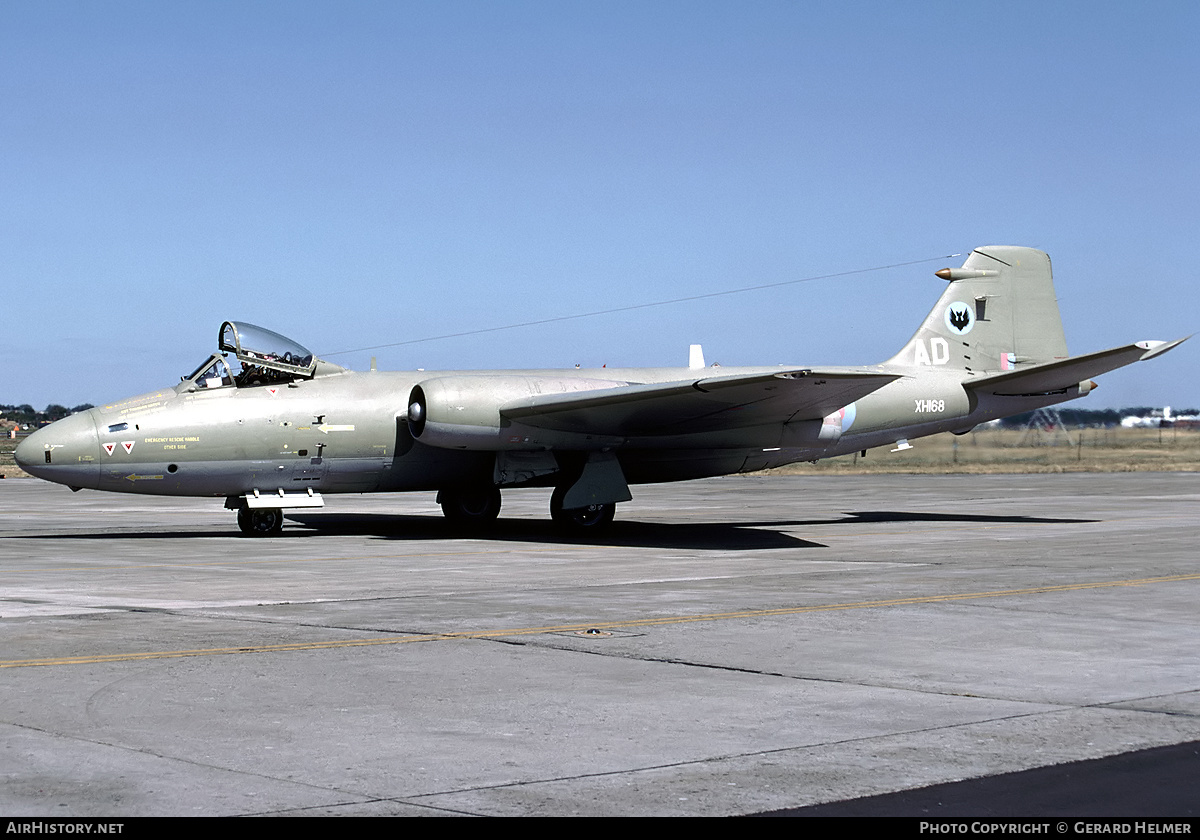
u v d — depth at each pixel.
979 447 60.28
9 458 65.00
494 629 10.48
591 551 18.52
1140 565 15.79
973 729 7.03
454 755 6.45
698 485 41.03
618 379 23.00
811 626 10.66
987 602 12.23
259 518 21.80
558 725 7.08
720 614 11.42
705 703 7.64
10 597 12.69
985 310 25.47
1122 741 6.78
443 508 23.62
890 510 28.34
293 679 8.29
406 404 21.70
